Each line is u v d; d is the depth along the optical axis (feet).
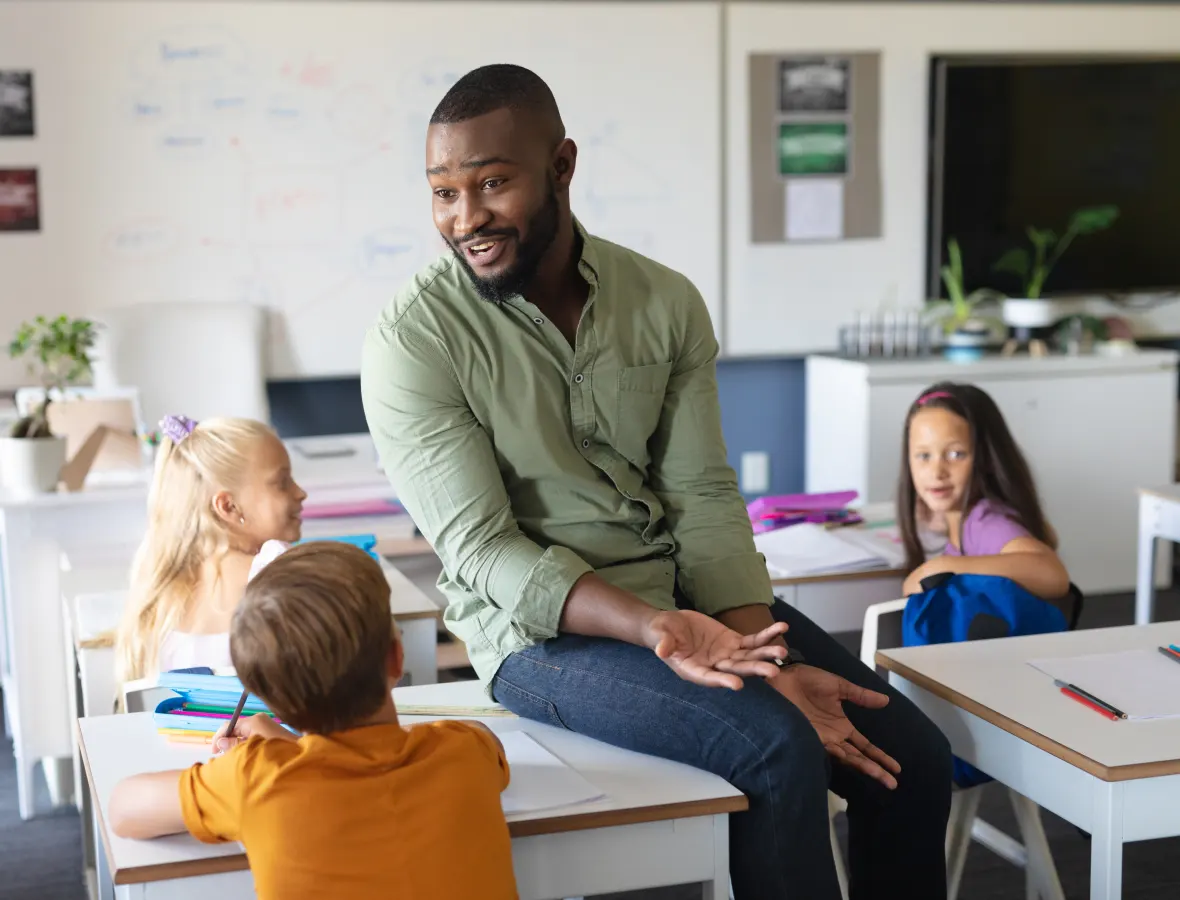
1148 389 15.56
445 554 5.61
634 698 5.19
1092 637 6.42
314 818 4.14
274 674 4.21
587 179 15.37
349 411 15.43
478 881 4.24
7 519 9.47
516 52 14.96
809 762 4.89
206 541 7.09
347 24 14.48
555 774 5.02
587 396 5.69
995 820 9.26
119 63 14.01
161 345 13.99
